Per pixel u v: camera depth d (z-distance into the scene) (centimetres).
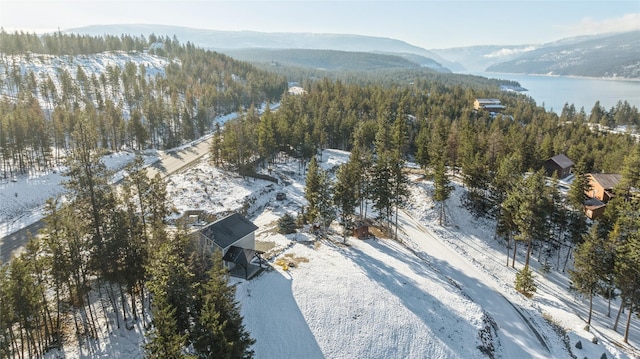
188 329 2662
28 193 6525
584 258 4428
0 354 2656
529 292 4878
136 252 3319
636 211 4988
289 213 6588
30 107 10169
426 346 3484
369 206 7200
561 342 3888
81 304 3544
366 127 10044
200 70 18825
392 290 4141
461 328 3734
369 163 6669
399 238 5888
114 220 3278
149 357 2319
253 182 7831
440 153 7944
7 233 5322
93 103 12925
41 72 14375
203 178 7650
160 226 3631
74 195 3419
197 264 3222
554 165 8969
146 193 4356
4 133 7175
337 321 3641
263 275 4191
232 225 4516
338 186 5397
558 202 5816
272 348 3341
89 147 3434
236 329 2639
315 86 16700
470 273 5119
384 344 3469
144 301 3841
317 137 9606
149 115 11138
